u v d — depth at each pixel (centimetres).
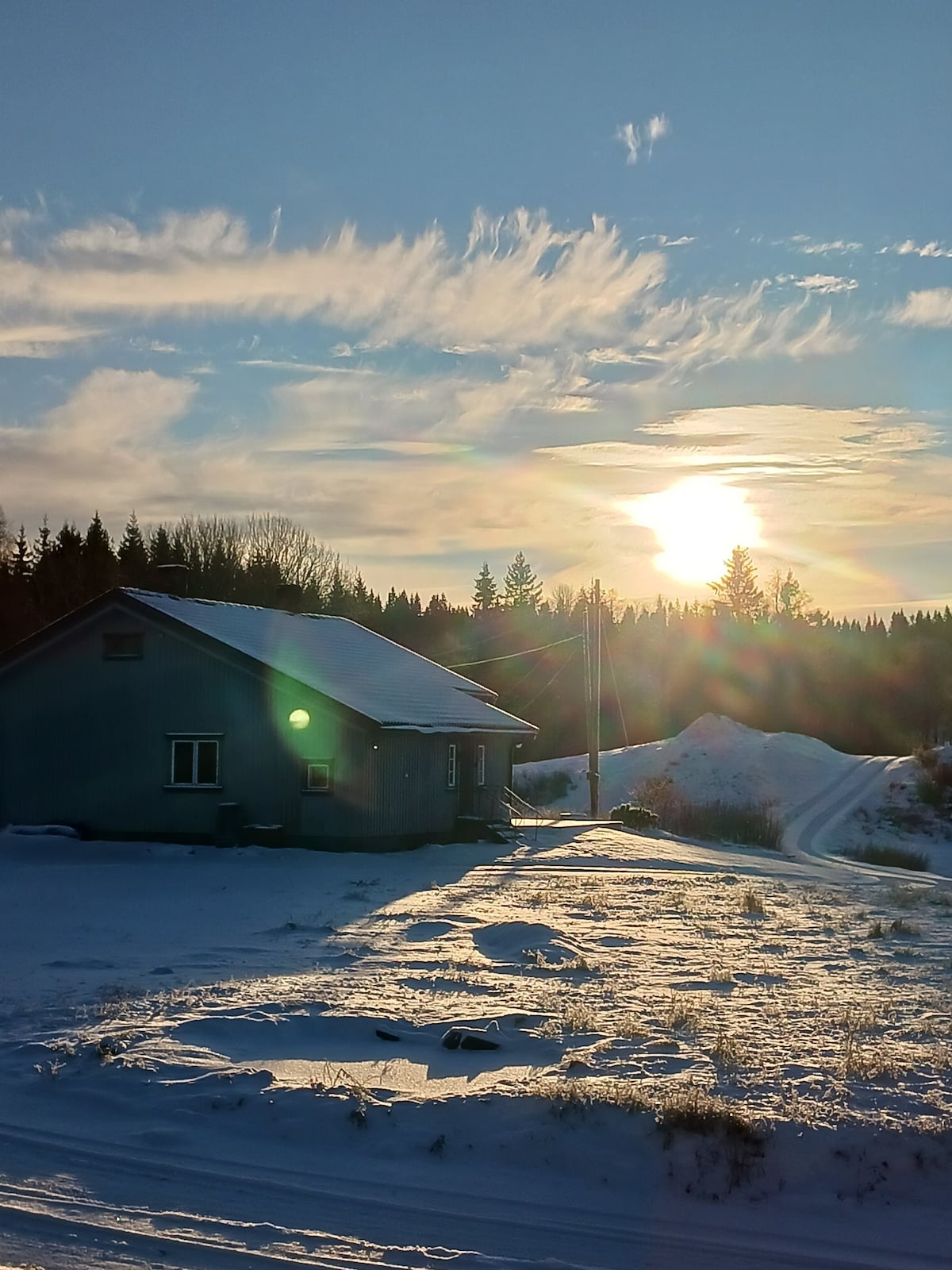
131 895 2234
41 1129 875
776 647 10344
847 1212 745
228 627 3509
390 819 3225
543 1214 738
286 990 1294
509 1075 970
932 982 1395
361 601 10006
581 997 1267
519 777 6612
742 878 2827
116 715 3338
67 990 1314
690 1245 698
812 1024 1142
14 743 3438
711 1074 953
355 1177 791
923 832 5559
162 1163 812
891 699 9919
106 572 8631
